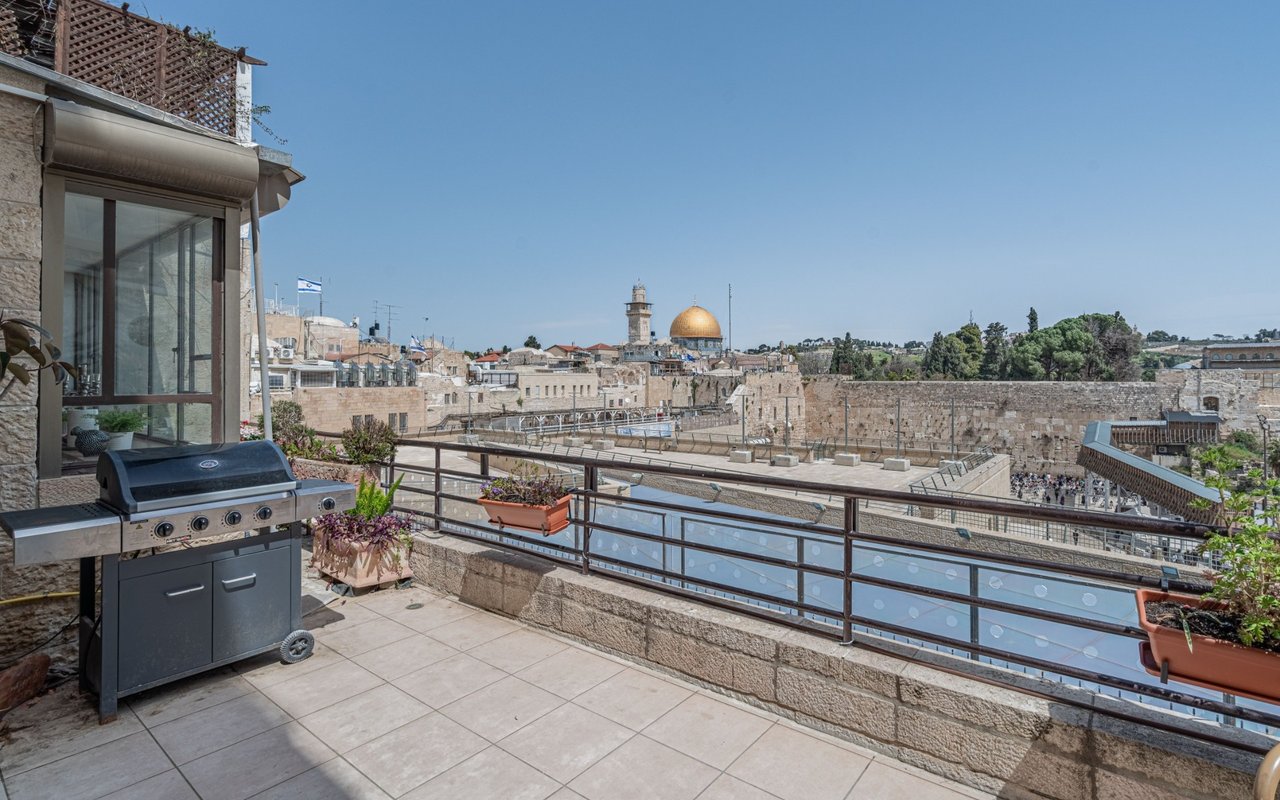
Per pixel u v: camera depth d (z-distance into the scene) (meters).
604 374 76.12
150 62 5.00
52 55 4.77
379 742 3.40
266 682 4.05
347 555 5.64
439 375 57.88
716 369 92.88
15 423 4.14
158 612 3.76
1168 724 2.56
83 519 3.43
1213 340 95.62
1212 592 2.40
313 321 75.56
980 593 5.57
